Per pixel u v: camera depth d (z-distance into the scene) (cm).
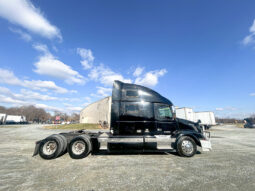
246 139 979
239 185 267
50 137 472
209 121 2067
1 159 447
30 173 328
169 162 412
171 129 521
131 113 511
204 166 376
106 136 493
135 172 333
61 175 315
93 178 299
